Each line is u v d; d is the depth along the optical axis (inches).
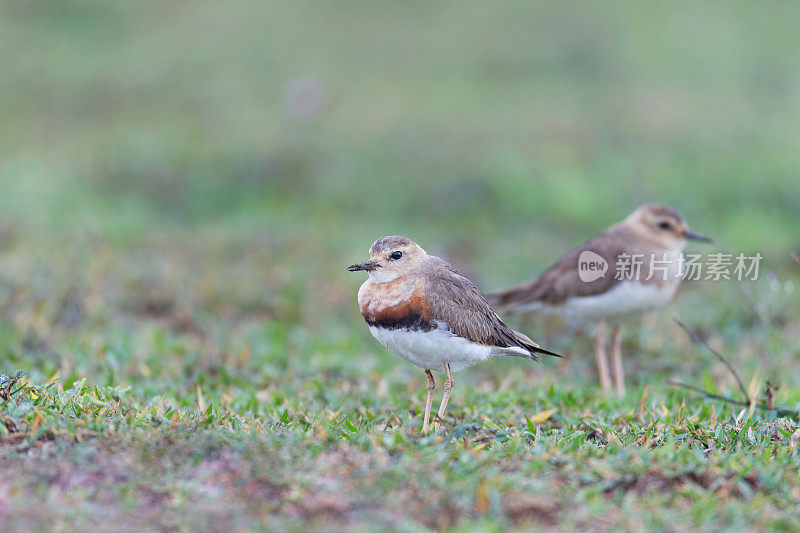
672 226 465.7
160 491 264.7
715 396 371.2
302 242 661.3
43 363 418.6
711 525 252.8
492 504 255.6
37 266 532.4
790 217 729.6
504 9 1222.9
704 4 1228.5
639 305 450.3
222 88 1024.2
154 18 1229.7
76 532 242.5
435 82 1036.5
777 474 285.4
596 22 1171.9
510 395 396.5
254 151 840.3
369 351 500.4
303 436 302.0
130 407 330.6
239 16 1228.5
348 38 1164.5
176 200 769.6
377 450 291.7
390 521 249.9
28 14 1227.9
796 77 1037.2
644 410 369.7
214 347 467.8
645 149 853.2
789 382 425.1
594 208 748.6
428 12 1235.2
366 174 805.2
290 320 542.6
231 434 299.9
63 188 758.5
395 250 338.6
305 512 255.4
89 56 1122.0
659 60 1077.8
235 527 247.8
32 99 1015.0
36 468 272.2
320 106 957.2
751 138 880.9
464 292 343.3
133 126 932.6
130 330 488.4
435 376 451.5
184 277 564.4
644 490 277.3
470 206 756.6
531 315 526.9
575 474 282.0
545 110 948.6
